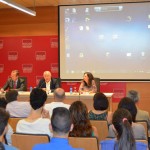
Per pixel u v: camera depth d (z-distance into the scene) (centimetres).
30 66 810
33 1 725
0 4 756
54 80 676
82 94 607
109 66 759
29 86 809
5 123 177
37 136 248
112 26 752
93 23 761
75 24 771
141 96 746
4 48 821
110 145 218
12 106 405
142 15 732
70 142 253
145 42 736
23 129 272
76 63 776
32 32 804
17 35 812
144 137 268
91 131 270
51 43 795
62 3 760
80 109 270
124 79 753
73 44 775
